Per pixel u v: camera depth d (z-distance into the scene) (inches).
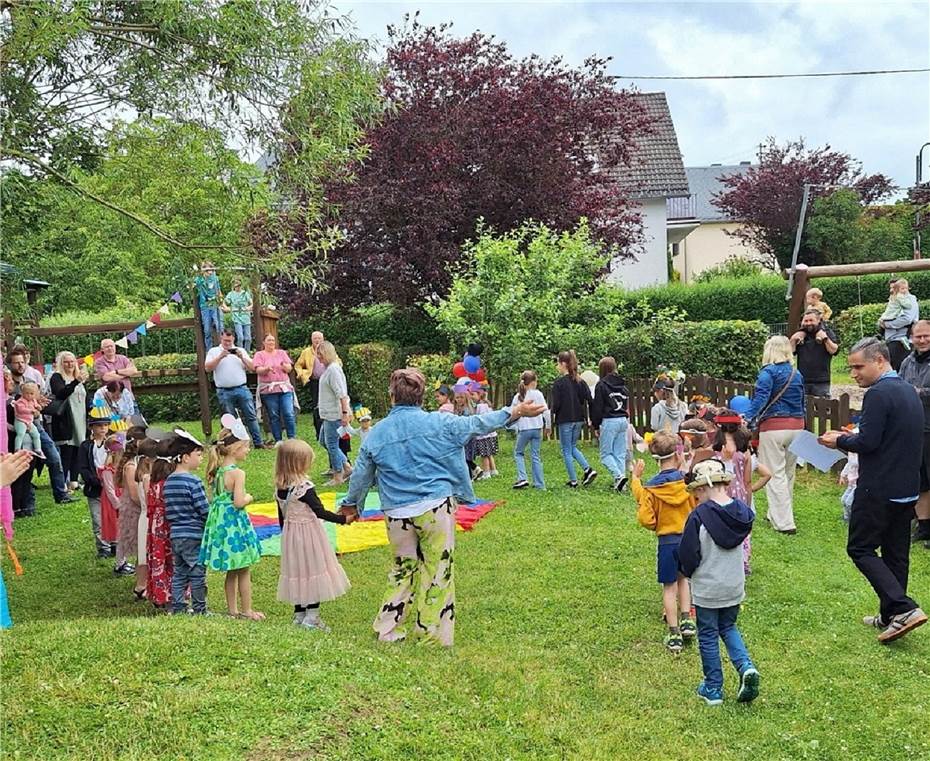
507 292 616.1
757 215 1563.7
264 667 199.6
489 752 184.4
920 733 209.6
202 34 350.9
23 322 582.9
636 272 1301.7
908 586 313.4
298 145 372.5
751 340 628.1
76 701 179.8
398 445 244.5
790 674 241.1
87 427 483.2
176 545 274.2
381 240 816.3
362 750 174.6
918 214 1470.2
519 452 459.8
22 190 358.3
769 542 360.2
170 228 377.7
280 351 580.1
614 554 341.7
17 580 335.6
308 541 264.5
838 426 457.4
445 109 815.1
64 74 364.2
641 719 213.2
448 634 245.1
